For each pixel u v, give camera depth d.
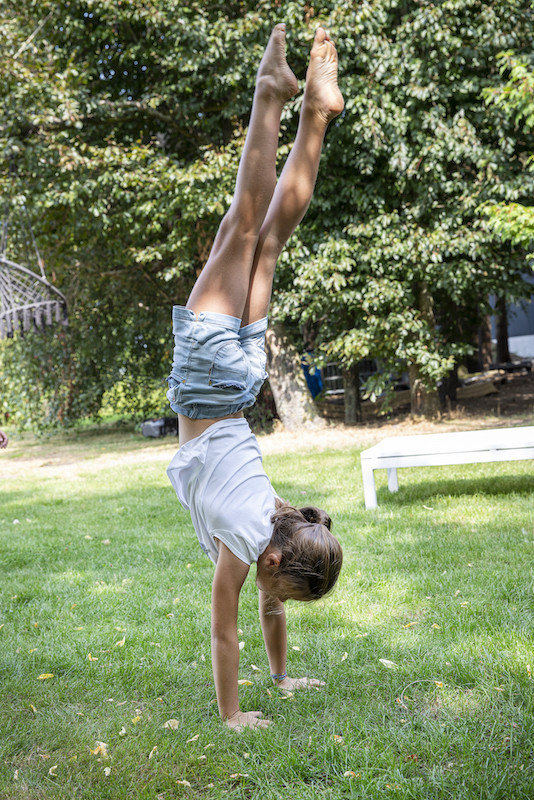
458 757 2.18
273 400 14.46
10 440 17.47
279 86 2.35
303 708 2.56
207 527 2.37
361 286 11.62
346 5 10.27
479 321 16.09
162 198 11.06
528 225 8.48
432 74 10.83
